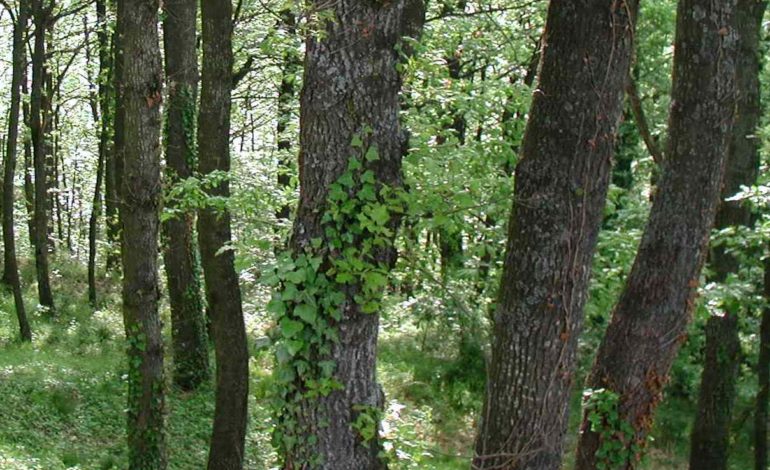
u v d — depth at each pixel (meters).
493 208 7.74
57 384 13.10
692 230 7.96
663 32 12.62
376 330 6.12
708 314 8.73
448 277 8.84
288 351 5.72
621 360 8.27
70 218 33.72
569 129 6.15
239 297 10.16
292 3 5.86
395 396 16.25
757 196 9.13
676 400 18.55
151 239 9.19
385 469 6.15
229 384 10.17
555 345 6.39
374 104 5.85
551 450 6.54
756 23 10.92
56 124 28.61
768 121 13.66
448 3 11.41
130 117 8.78
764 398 12.42
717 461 12.04
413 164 6.84
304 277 5.69
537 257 6.30
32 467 9.25
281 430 6.08
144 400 9.45
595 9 6.00
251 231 9.27
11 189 16.48
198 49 18.52
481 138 8.91
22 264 23.81
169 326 19.41
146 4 8.53
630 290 8.23
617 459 8.34
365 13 5.77
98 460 10.87
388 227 6.09
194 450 12.35
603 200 6.38
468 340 16.53
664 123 13.81
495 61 12.55
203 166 9.83
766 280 11.52
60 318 19.30
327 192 5.83
